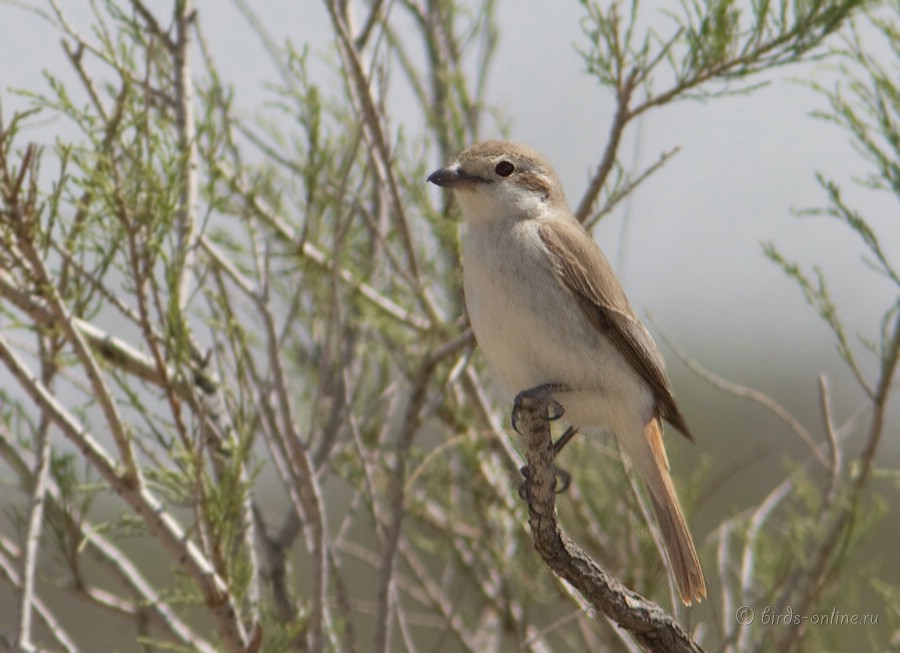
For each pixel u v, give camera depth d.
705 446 17.41
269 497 15.30
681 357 11.94
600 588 8.02
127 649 15.68
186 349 9.74
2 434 10.62
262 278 10.70
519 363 9.41
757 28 10.96
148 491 9.74
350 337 13.05
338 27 10.95
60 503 10.42
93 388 9.27
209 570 9.57
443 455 12.86
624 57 11.15
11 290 9.41
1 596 15.47
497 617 12.01
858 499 10.61
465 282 9.65
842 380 19.19
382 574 10.59
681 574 9.33
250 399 9.91
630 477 10.62
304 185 11.77
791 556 11.21
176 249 10.16
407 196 12.21
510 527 12.31
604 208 11.31
